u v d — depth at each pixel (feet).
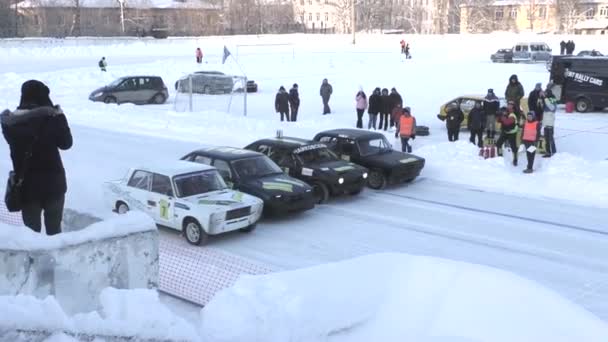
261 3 352.49
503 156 60.18
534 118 54.34
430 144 67.31
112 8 297.74
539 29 359.87
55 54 193.88
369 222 43.06
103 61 140.36
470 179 55.01
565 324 13.12
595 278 32.71
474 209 46.32
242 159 44.78
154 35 282.97
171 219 38.78
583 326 13.12
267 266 33.45
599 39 234.58
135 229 16.60
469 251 36.91
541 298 13.80
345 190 47.60
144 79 112.57
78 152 65.98
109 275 16.05
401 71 151.12
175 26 320.91
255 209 39.75
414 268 14.87
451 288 13.98
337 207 47.01
